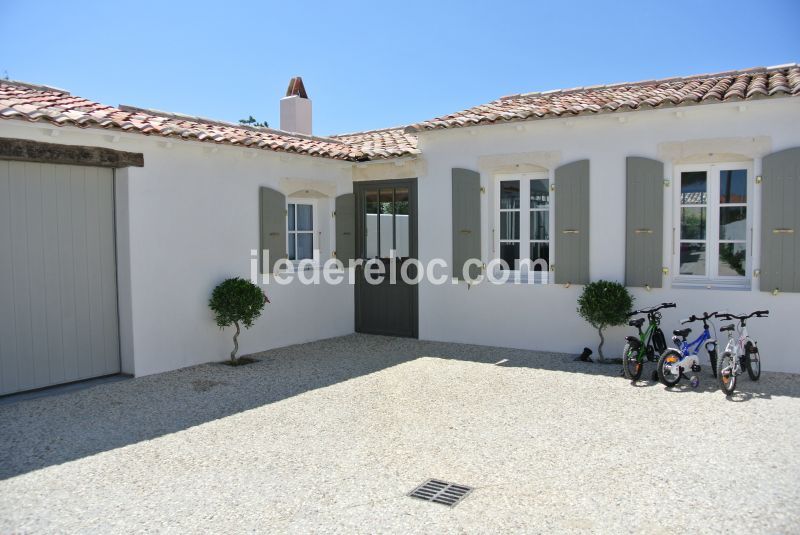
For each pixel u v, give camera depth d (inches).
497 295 339.9
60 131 240.7
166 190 284.4
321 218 380.5
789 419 206.8
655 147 292.4
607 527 135.8
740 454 176.2
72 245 260.7
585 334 315.3
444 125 332.2
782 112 265.9
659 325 294.5
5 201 238.2
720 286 285.4
